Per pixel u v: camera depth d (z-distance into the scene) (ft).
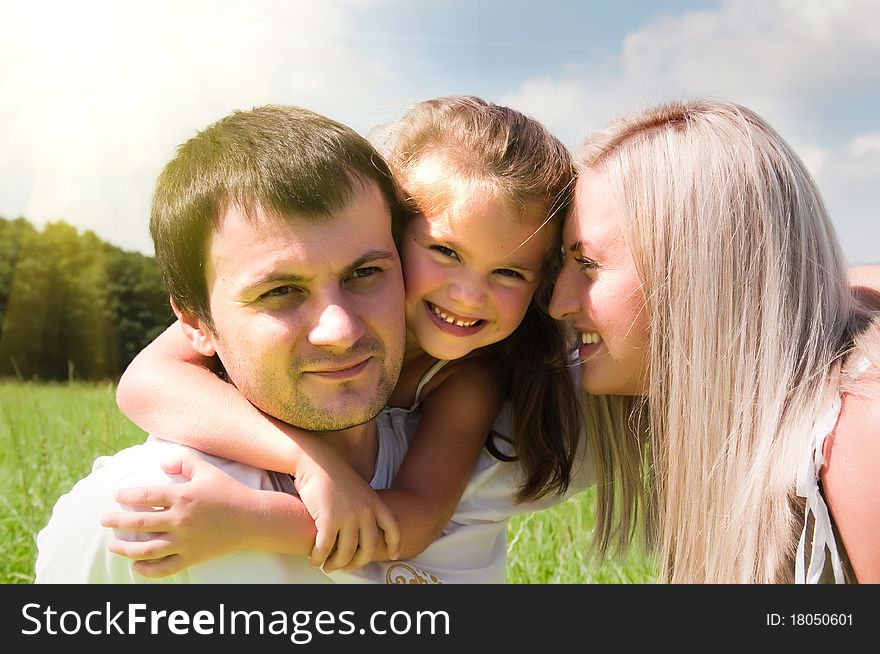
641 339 6.55
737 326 6.29
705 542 6.34
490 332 6.48
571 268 6.79
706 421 6.34
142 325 69.56
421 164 6.37
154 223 5.82
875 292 7.34
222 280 5.29
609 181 6.51
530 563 10.43
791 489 5.79
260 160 5.22
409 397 6.89
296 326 5.16
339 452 5.90
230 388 5.93
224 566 5.40
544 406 7.10
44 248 68.33
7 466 12.62
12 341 63.57
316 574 5.56
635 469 7.48
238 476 5.53
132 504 5.12
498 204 6.16
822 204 6.64
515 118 6.75
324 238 5.12
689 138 6.52
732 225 6.32
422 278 6.29
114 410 14.64
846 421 5.63
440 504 6.02
